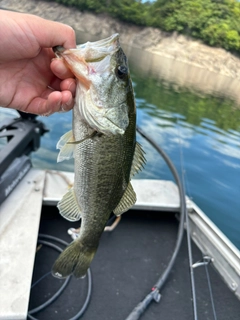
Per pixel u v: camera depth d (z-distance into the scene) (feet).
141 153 0.99
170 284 1.53
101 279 1.50
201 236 1.78
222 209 2.93
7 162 1.69
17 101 1.00
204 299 1.48
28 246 1.35
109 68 0.89
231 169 3.71
